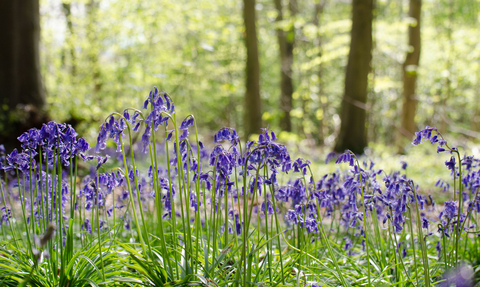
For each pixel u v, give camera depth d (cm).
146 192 416
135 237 384
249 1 1383
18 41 957
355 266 305
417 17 1576
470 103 2561
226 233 277
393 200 287
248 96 1412
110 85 1527
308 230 306
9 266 251
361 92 1305
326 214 378
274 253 335
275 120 2144
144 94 1516
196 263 253
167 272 259
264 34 2259
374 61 2041
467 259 346
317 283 262
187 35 1705
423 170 1023
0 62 935
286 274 276
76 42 1491
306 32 1499
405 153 1441
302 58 2139
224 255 264
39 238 169
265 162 254
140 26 1554
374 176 311
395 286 278
